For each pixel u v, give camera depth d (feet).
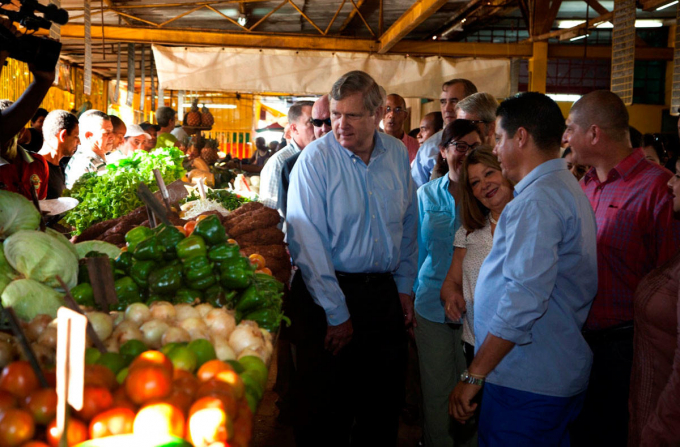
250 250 10.45
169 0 30.12
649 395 6.89
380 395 9.85
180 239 7.25
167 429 4.11
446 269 10.52
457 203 10.60
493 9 38.27
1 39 7.68
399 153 10.04
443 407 10.52
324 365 9.62
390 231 9.59
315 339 9.64
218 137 72.54
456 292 9.82
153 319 5.89
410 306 10.47
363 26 38.09
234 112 72.49
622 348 8.42
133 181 12.94
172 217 9.59
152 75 36.91
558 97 60.64
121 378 4.71
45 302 5.96
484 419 7.68
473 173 9.05
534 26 35.50
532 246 6.88
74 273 6.53
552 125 7.30
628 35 22.97
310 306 9.64
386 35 31.91
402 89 33.55
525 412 7.31
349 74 9.18
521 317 6.83
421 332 10.69
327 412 9.71
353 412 9.98
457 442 10.44
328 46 32.78
